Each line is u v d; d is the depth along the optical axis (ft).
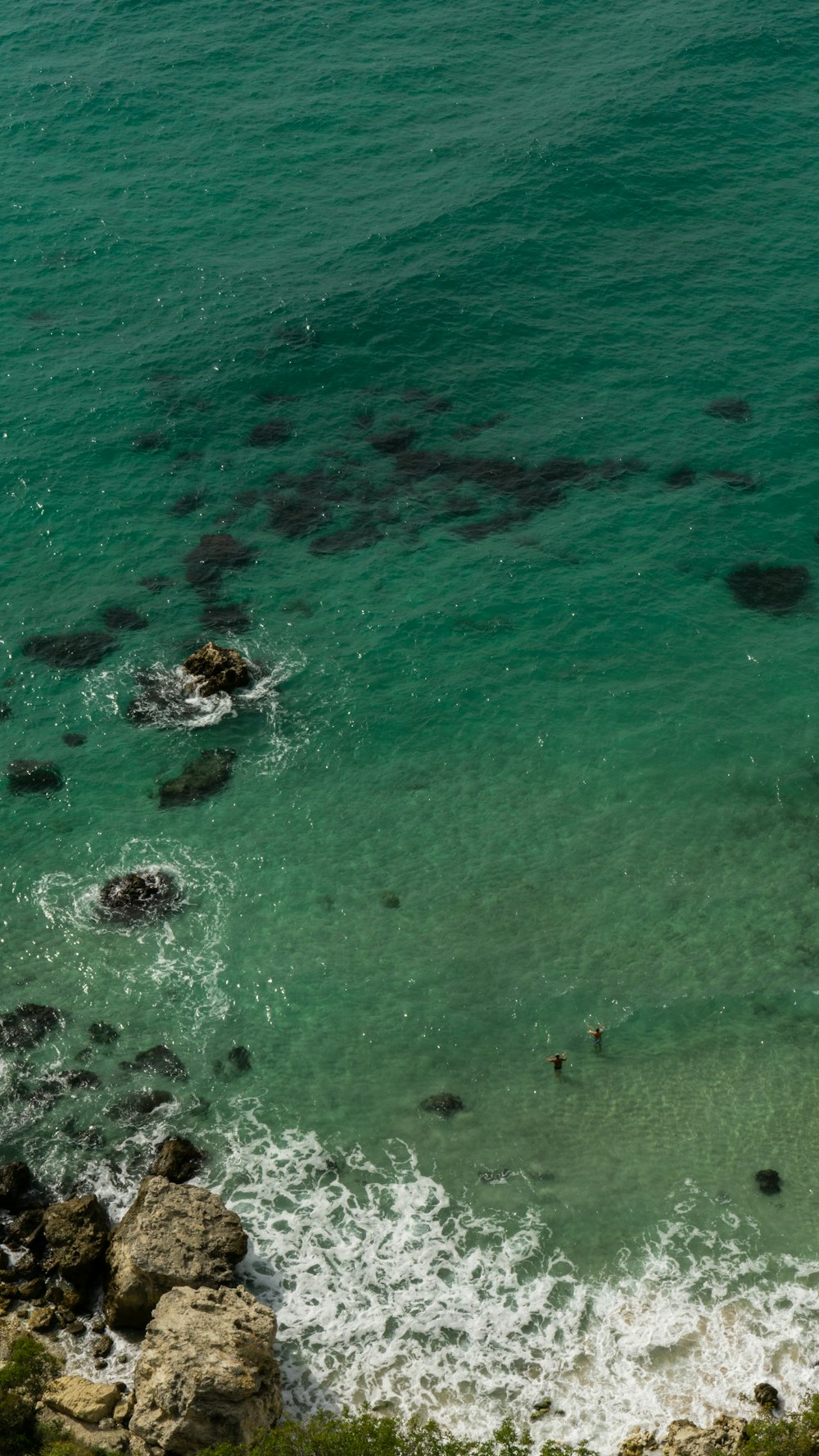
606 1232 135.64
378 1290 131.34
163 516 230.27
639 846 176.55
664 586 214.28
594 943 164.66
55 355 264.31
